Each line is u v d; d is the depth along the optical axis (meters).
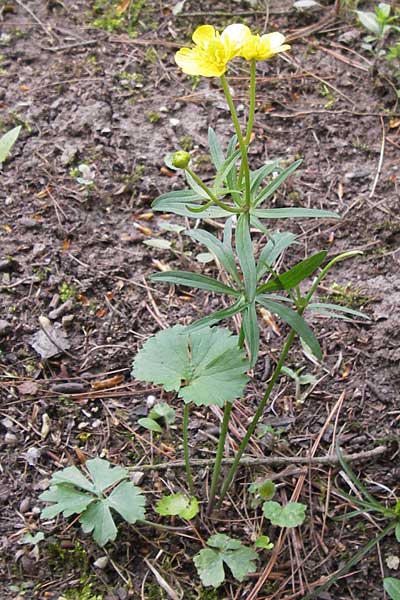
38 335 0.61
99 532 0.51
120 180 0.69
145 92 0.74
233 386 0.51
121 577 0.52
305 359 0.60
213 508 0.54
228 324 0.62
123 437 0.57
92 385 0.59
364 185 0.68
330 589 0.51
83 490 0.54
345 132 0.71
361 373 0.59
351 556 0.52
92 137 0.71
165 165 0.69
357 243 0.65
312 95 0.74
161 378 0.52
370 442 0.56
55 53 0.77
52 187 0.68
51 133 0.71
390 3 0.80
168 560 0.52
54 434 0.57
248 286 0.47
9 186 0.68
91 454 0.56
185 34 0.78
